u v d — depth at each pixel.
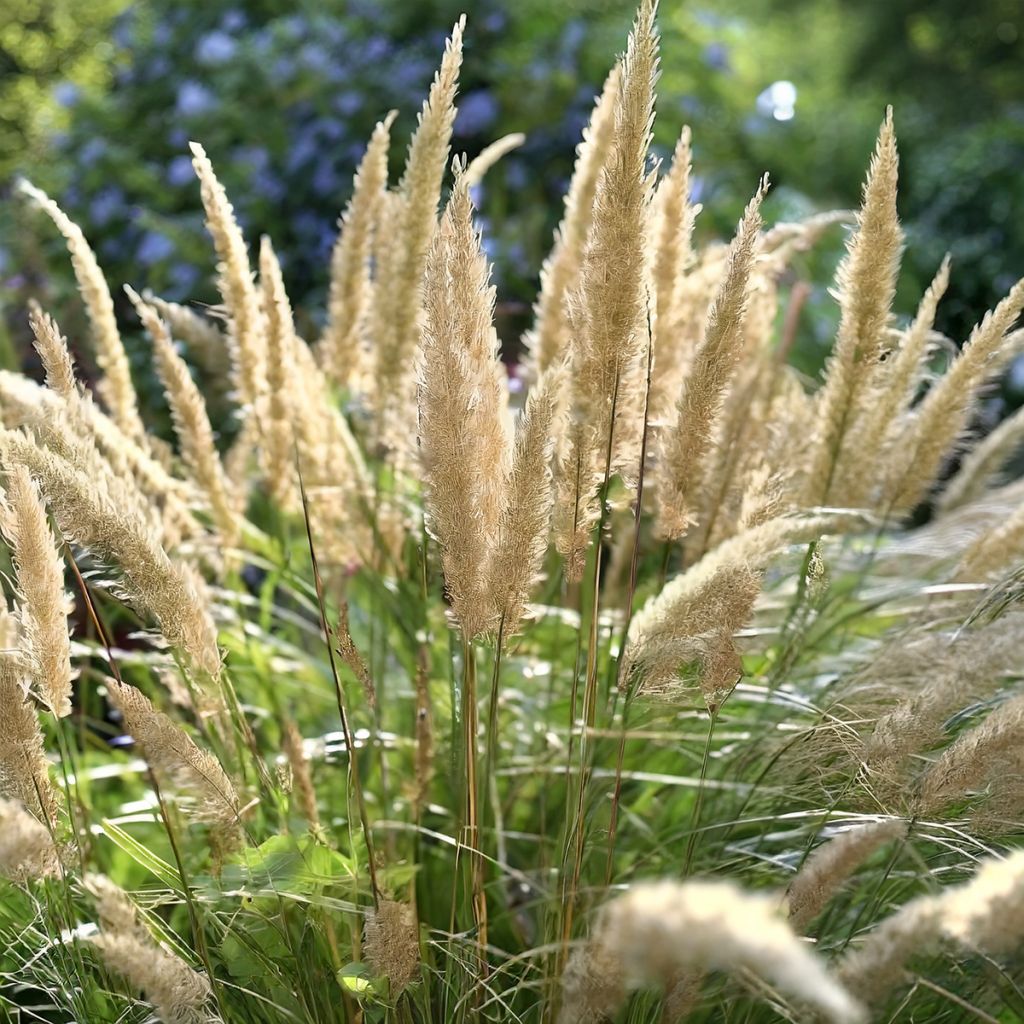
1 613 0.97
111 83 2.40
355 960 0.98
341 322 1.21
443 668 1.21
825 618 1.20
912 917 0.78
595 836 1.06
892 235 1.05
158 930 0.96
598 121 1.12
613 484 1.22
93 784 1.21
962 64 5.29
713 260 1.21
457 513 0.93
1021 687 1.04
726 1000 0.91
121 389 1.15
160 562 0.94
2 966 1.05
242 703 1.26
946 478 1.59
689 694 1.00
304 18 2.17
